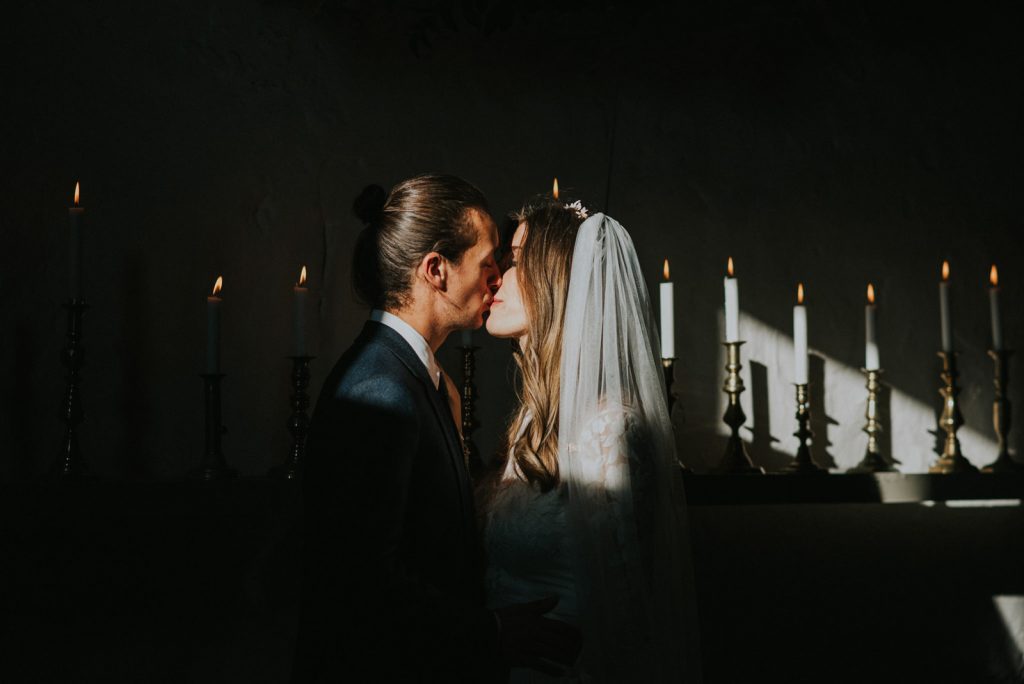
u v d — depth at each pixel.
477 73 2.83
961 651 2.80
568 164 2.84
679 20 2.92
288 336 2.69
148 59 2.68
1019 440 2.92
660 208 2.87
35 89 2.61
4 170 2.57
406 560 1.62
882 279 2.92
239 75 2.72
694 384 2.82
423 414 1.65
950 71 3.00
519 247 2.07
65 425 2.50
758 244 2.89
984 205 2.97
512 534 1.86
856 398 2.88
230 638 2.53
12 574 2.44
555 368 1.98
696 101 2.91
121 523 2.49
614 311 1.87
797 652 2.76
